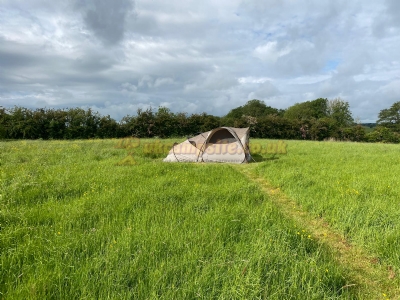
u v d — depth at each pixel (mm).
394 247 3436
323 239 3984
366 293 2748
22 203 4844
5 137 24828
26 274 2680
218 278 2654
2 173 6730
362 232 3924
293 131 33875
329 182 6695
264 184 7387
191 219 4188
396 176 7328
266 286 2518
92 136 27609
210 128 30922
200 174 7840
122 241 3303
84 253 3123
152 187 5996
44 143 17703
